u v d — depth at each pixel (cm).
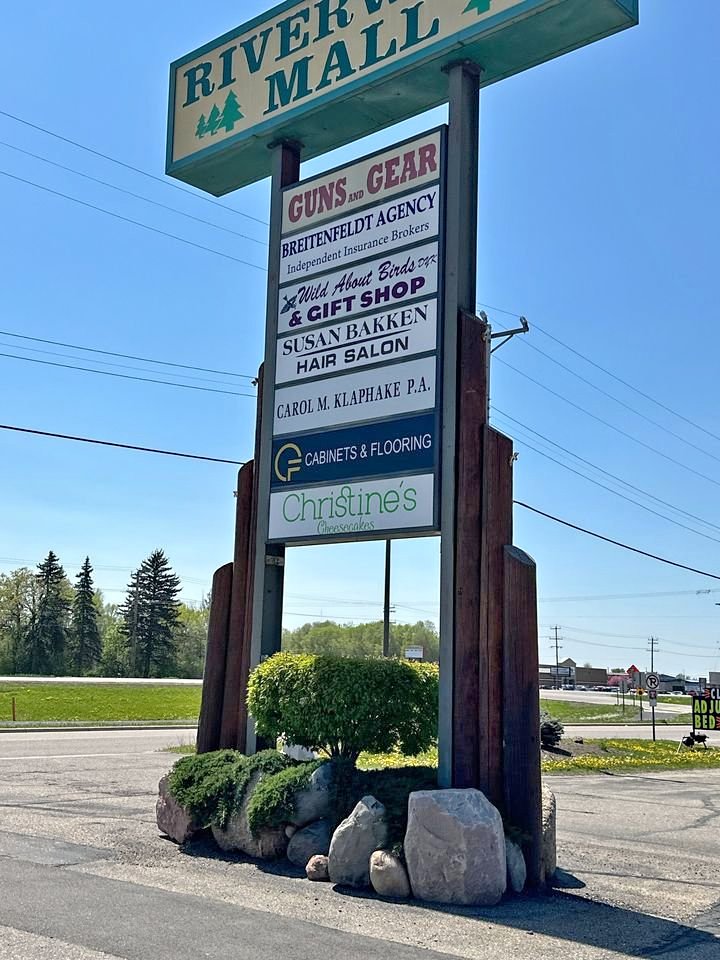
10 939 562
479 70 930
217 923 613
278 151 1075
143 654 9794
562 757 2667
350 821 741
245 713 977
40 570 9788
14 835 941
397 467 886
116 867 786
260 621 977
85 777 1570
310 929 606
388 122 1030
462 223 891
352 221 976
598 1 830
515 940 600
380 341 925
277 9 1070
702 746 3478
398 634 8438
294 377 999
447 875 687
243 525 1034
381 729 848
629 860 945
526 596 798
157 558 9994
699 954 589
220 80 1121
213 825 862
